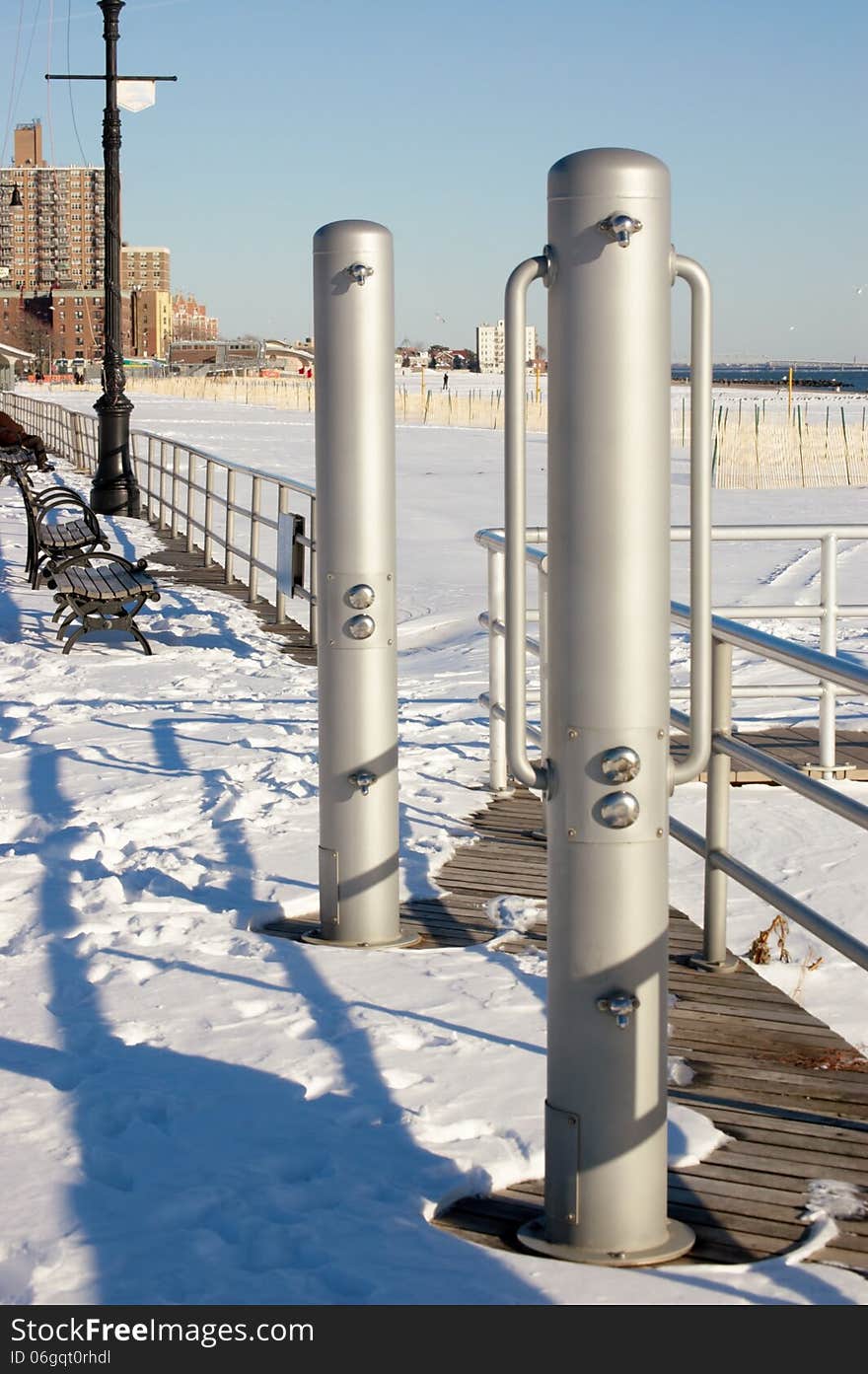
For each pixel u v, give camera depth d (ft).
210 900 18.67
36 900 18.49
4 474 86.48
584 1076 10.19
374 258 16.31
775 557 65.92
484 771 26.12
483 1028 14.34
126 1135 11.93
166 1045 13.97
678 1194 11.27
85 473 104.47
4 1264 9.90
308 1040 14.12
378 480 16.60
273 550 65.36
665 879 10.18
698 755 10.21
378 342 16.42
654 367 9.68
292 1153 11.60
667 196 9.67
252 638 42.09
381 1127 12.13
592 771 9.93
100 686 34.73
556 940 10.24
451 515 89.04
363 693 16.92
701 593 10.14
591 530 9.77
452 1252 10.18
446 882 19.75
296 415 269.44
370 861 17.13
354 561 16.71
